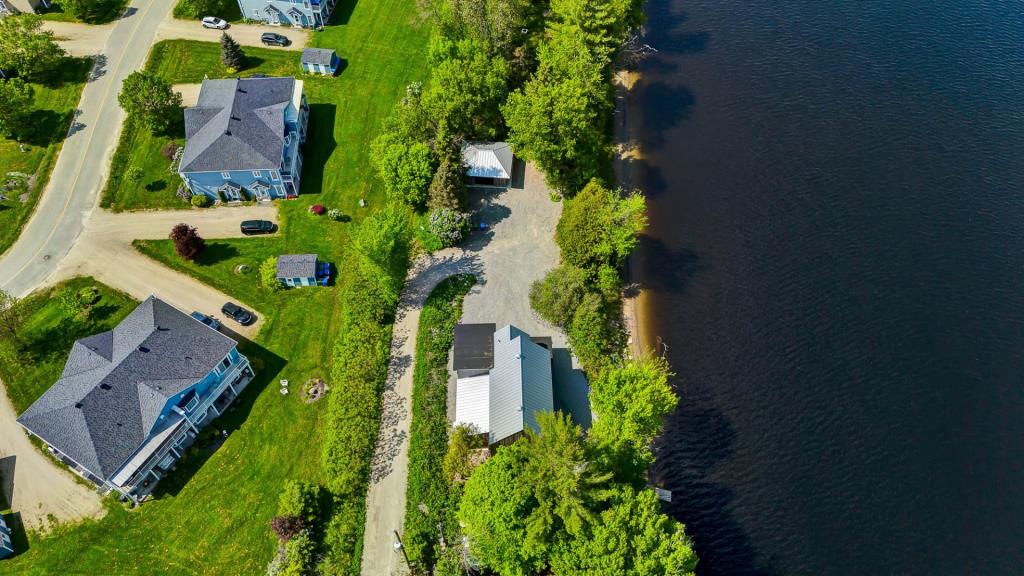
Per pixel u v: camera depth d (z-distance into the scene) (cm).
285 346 9306
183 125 11825
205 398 8350
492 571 7425
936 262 10356
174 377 8156
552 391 8550
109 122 11856
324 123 12025
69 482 8038
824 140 12094
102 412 7800
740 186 11512
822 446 8656
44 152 11431
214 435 8450
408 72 12925
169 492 7994
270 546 7612
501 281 10038
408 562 7475
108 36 13338
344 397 8650
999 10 14338
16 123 11456
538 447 6875
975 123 12212
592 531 6612
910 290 10062
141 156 11381
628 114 12744
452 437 8031
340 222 10675
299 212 10775
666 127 12488
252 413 8681
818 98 12800
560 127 10212
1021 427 8750
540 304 9462
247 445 8400
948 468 8431
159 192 10950
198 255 10088
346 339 9244
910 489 8281
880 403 8994
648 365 8081
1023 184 11256
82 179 11081
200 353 8419
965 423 8794
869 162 11712
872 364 9350
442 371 9075
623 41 13050
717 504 8206
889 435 8719
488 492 6838
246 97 11225
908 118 12362
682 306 10069
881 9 14575
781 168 11725
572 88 10156
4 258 10125
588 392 8962
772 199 11300
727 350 9594
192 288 9850
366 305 9525
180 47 13150
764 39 14038
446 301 9756
